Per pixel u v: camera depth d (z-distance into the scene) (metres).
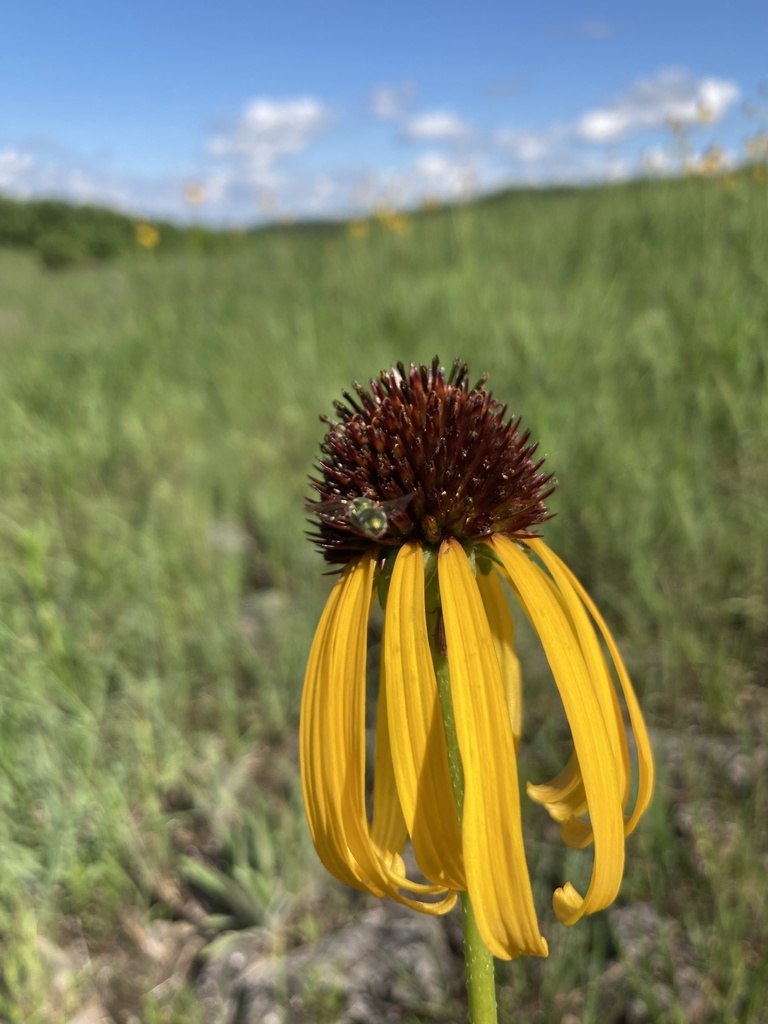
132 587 0.38
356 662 0.11
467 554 0.12
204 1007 0.22
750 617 0.32
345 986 0.22
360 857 0.10
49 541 0.40
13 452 0.51
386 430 0.13
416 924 0.24
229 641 0.35
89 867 0.25
